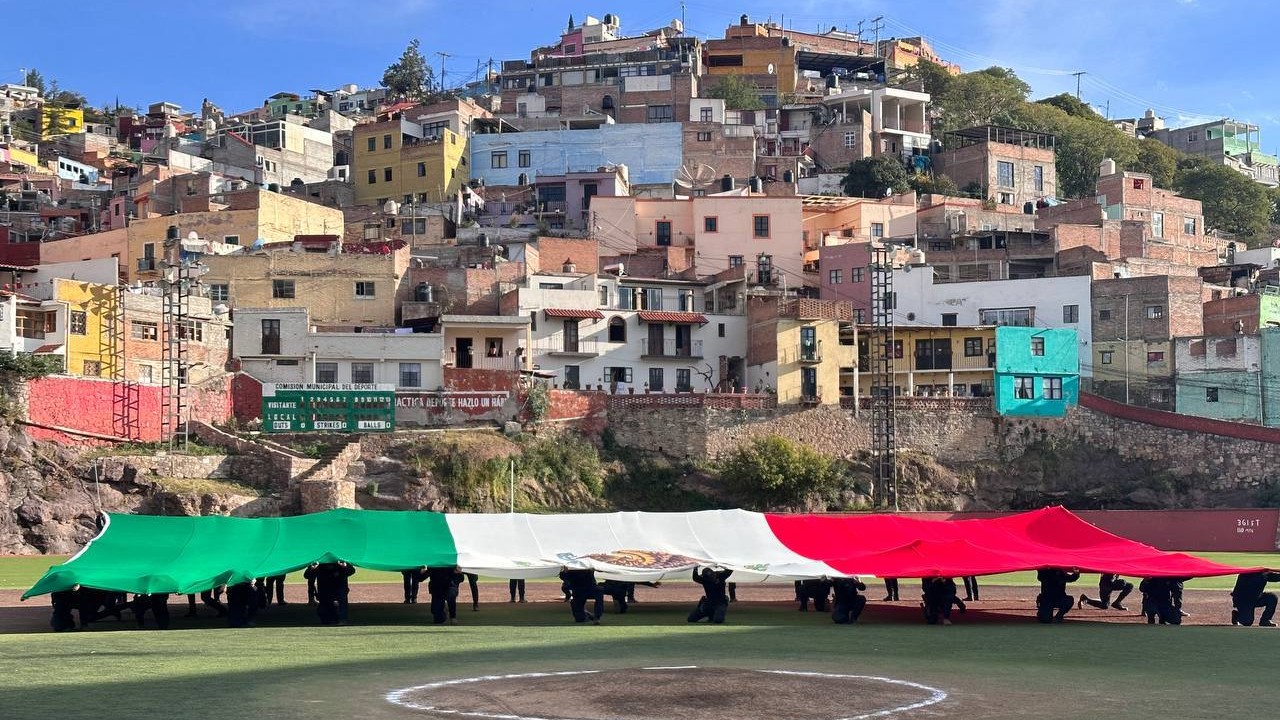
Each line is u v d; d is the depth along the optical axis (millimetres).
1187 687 25938
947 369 108625
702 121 161500
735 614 44656
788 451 94000
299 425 89688
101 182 160625
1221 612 46312
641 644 33688
